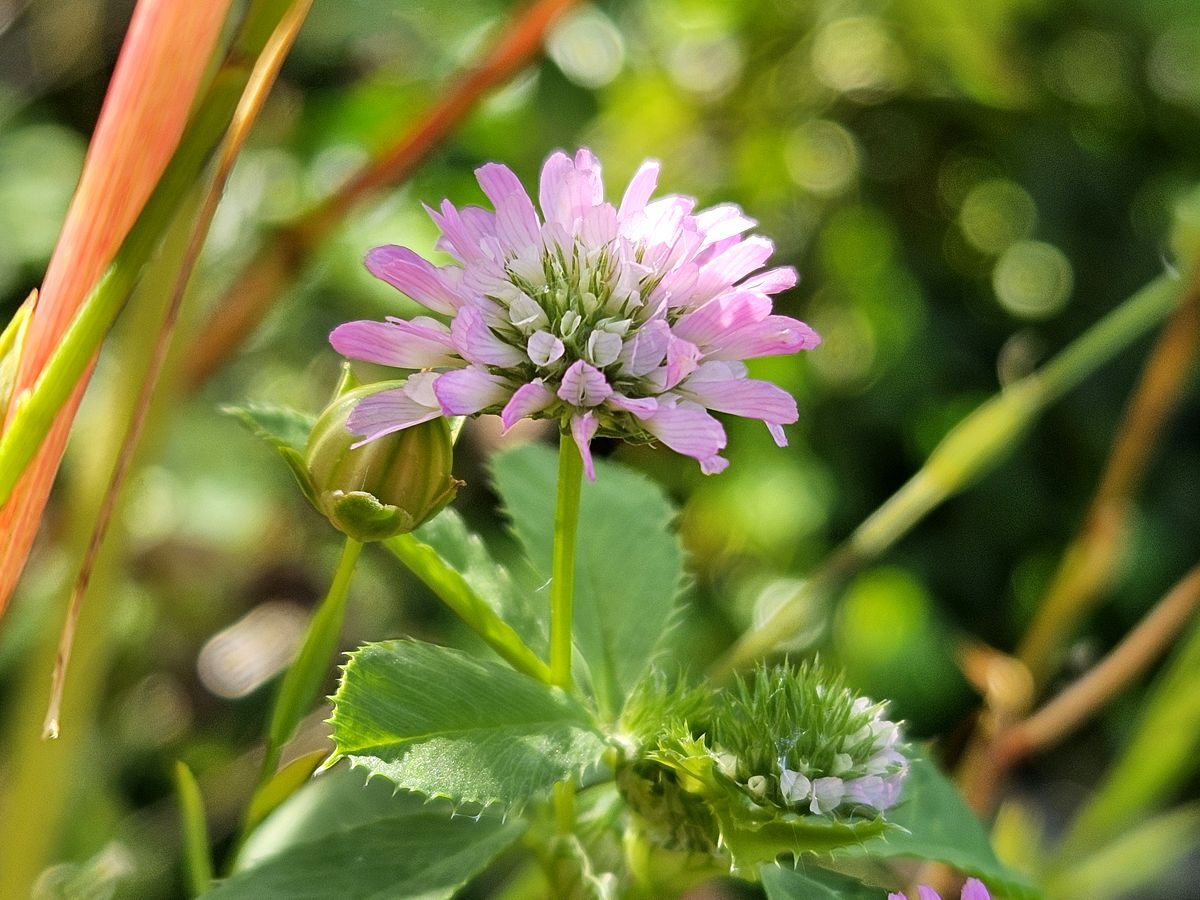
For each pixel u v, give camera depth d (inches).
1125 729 5.6
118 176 2.2
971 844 2.7
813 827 2.2
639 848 2.4
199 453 4.7
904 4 6.0
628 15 5.7
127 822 3.8
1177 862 5.2
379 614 4.7
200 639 4.5
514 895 3.0
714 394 2.3
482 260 2.3
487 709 2.3
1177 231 4.3
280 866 2.4
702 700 2.4
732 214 2.4
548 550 2.8
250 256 4.4
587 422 2.2
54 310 2.3
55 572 3.7
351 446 2.3
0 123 4.9
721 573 5.6
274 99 4.9
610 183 5.6
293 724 2.6
